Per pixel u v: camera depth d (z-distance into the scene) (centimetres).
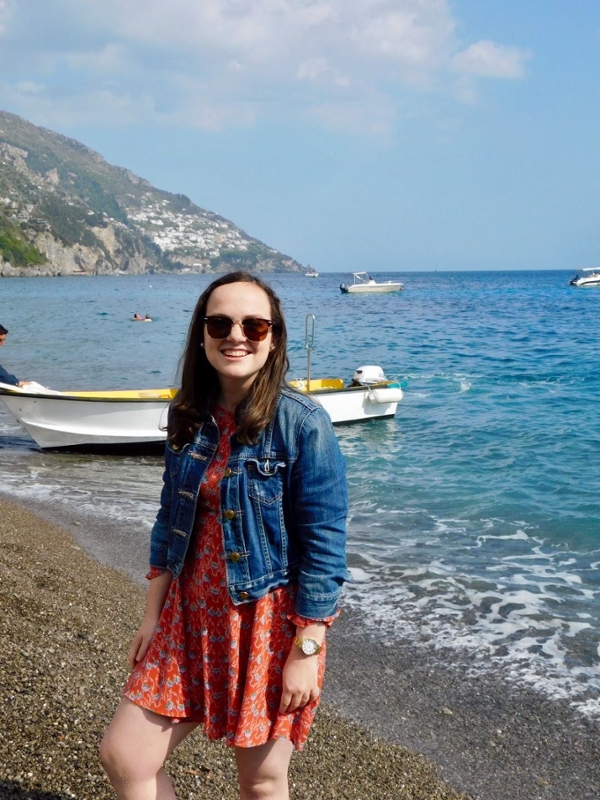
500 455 1184
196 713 215
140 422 1251
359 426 1412
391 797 374
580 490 982
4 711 344
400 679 510
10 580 565
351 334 3466
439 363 2397
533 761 425
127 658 454
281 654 213
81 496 995
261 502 211
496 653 545
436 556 745
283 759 214
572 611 613
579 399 1684
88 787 299
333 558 209
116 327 4019
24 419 1238
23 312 5456
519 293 8575
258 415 209
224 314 211
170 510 231
